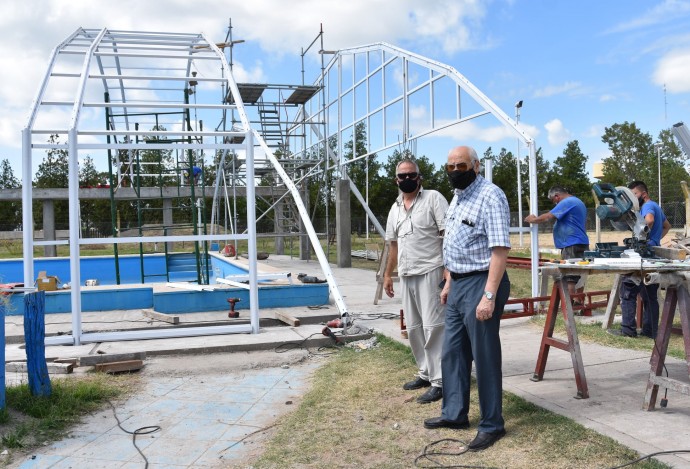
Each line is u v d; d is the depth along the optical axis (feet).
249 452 12.14
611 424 11.82
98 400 15.61
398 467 10.80
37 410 14.11
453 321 12.56
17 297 28.45
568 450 10.80
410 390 15.53
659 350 12.55
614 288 21.43
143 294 29.35
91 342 21.76
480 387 11.71
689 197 48.73
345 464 11.11
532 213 26.27
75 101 23.95
